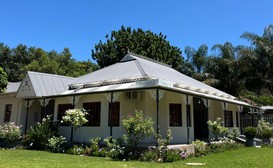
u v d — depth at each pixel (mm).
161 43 39094
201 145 16031
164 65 26734
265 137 22812
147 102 17125
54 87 23406
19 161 11570
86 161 12094
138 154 13289
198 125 23500
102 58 38156
